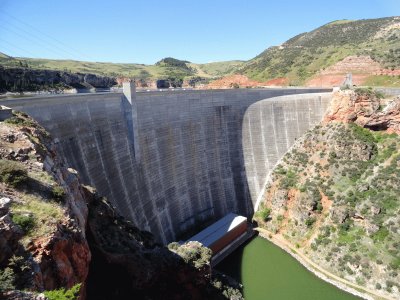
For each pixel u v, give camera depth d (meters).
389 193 69.88
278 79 156.50
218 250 68.69
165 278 44.12
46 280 22.89
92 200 41.62
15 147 31.23
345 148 79.81
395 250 62.31
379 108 80.62
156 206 64.44
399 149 76.12
